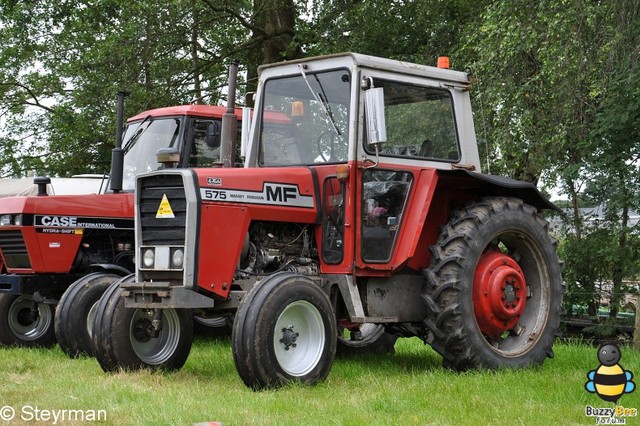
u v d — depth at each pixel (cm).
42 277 894
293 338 624
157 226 652
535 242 748
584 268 1212
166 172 644
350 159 664
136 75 1712
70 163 1998
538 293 757
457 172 701
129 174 976
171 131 962
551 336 747
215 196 636
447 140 740
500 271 716
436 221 740
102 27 1845
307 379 620
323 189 688
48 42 2034
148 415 516
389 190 692
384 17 1670
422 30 1675
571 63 1071
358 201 670
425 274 696
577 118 1167
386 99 700
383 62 697
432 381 641
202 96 1822
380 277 701
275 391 599
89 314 814
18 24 2044
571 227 1234
